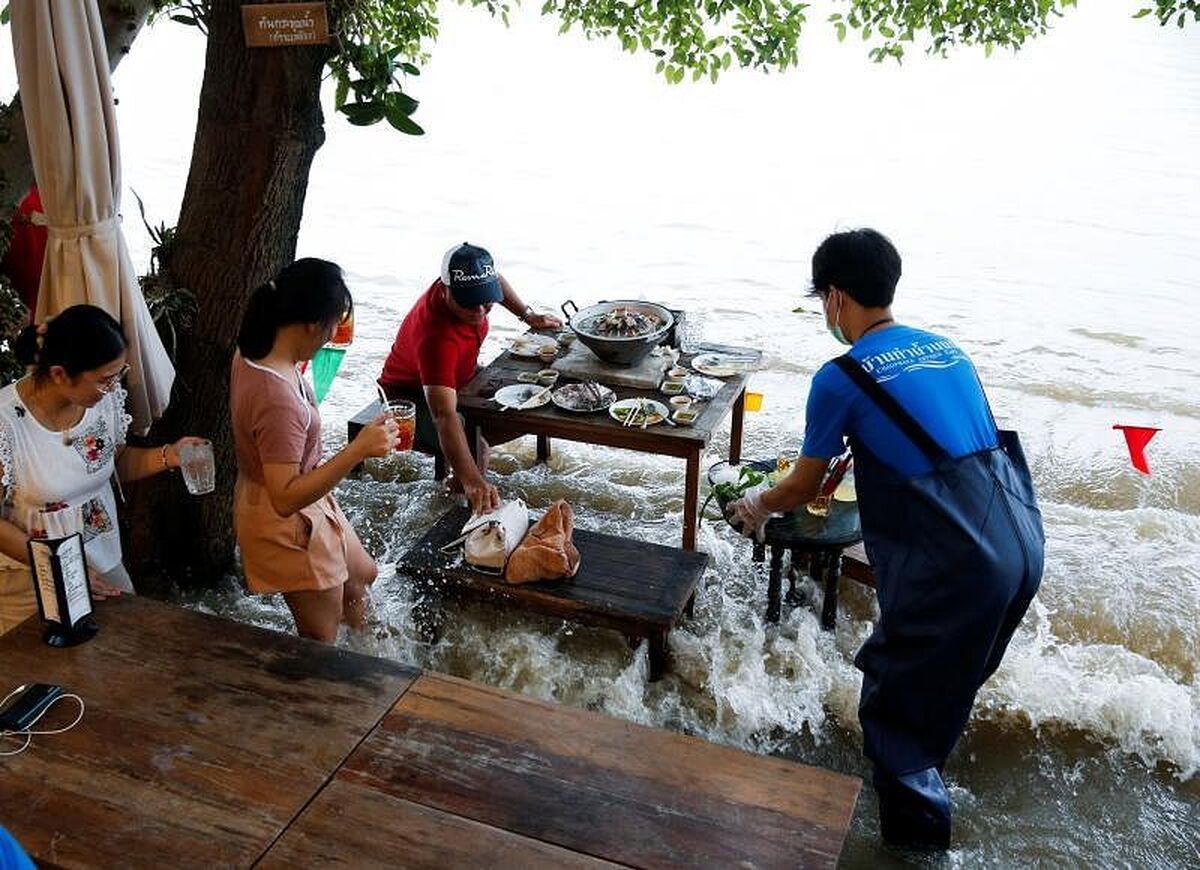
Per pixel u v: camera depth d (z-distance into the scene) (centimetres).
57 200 331
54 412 303
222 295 405
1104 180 1259
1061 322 789
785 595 450
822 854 221
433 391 423
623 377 472
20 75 317
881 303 298
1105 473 559
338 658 278
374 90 395
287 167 395
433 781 238
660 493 546
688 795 236
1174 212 1118
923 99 1867
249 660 275
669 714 387
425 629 412
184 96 1720
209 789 233
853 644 423
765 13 638
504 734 253
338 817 227
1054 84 2027
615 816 229
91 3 318
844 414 293
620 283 883
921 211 1125
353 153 1375
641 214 1112
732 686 394
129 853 215
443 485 546
